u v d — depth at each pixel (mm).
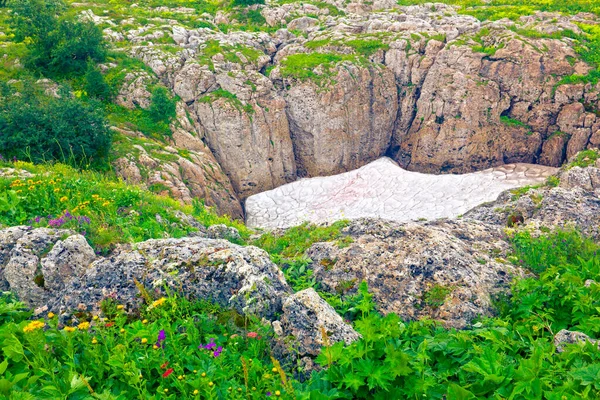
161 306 5852
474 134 37375
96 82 32594
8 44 34281
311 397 4383
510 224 12008
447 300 7516
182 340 5504
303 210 35250
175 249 7031
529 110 36688
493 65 37344
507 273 8375
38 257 7250
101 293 6355
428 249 8492
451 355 5461
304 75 38000
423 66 40250
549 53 36469
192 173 30641
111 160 26719
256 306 6172
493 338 5609
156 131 33312
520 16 45281
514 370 4629
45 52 32875
